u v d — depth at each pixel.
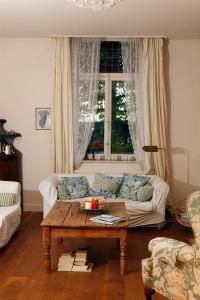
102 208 3.59
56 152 5.36
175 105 5.42
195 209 1.85
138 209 4.44
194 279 2.04
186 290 2.13
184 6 3.88
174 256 2.14
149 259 2.44
